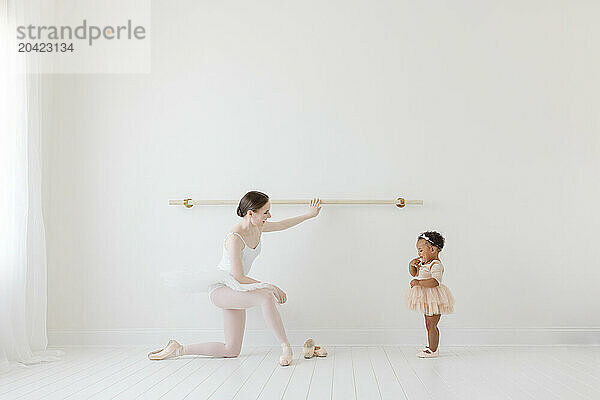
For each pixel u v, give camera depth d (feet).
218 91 13.75
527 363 11.16
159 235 13.65
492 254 13.25
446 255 13.29
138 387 9.47
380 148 13.47
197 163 13.69
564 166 13.29
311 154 13.55
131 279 13.62
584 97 13.34
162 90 13.80
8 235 11.58
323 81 13.64
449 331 13.17
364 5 13.70
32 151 12.32
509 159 13.34
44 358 11.76
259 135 13.64
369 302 13.32
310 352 11.79
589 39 13.39
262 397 8.79
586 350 12.48
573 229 13.23
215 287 11.86
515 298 13.20
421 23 13.61
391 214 13.39
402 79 13.55
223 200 13.48
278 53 13.73
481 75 13.47
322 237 13.44
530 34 13.47
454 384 9.53
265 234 13.48
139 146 13.78
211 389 9.30
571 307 13.15
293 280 13.42
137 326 13.56
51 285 13.66
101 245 13.69
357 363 11.26
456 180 13.35
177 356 11.92
